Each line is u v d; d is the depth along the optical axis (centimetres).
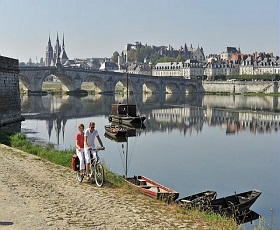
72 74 14662
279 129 6147
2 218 1227
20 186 1667
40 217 1255
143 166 3247
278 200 2338
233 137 5250
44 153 2748
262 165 3406
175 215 1366
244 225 1847
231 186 2670
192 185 2675
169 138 5119
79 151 1814
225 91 18162
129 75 16400
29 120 6812
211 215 1433
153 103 12025
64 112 8544
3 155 2430
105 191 1656
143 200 1559
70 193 1588
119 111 7294
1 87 5041
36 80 13525
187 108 10212
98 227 1184
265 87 16938
